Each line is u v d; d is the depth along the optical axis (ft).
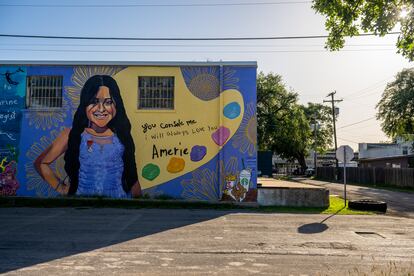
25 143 58.85
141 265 24.04
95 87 59.00
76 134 58.54
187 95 58.49
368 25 27.02
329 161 323.98
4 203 55.67
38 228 36.81
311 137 231.09
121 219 43.16
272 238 33.42
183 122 58.18
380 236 35.60
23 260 24.76
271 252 28.25
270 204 57.36
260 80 171.42
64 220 42.04
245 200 56.70
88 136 58.39
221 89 58.03
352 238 34.27
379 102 141.69
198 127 58.03
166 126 58.23
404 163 169.78
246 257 26.61
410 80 135.74
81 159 58.13
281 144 193.06
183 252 27.68
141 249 28.43
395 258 27.12
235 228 38.14
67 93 59.21
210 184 57.31
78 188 57.77
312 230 37.86
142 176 57.72
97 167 57.93
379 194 93.81
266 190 57.52
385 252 28.99
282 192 57.52
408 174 118.21
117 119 58.49
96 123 58.49
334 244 31.53
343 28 29.53
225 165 57.21
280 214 49.29
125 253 27.12
